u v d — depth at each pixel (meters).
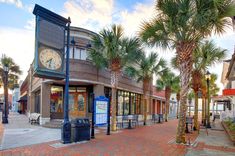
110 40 14.79
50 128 15.91
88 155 7.77
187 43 10.57
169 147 9.42
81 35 18.44
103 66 16.38
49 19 9.73
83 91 20.25
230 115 24.97
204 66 16.64
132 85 26.06
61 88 20.17
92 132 11.51
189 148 9.30
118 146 9.41
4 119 19.97
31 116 20.45
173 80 26.64
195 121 16.84
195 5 9.74
